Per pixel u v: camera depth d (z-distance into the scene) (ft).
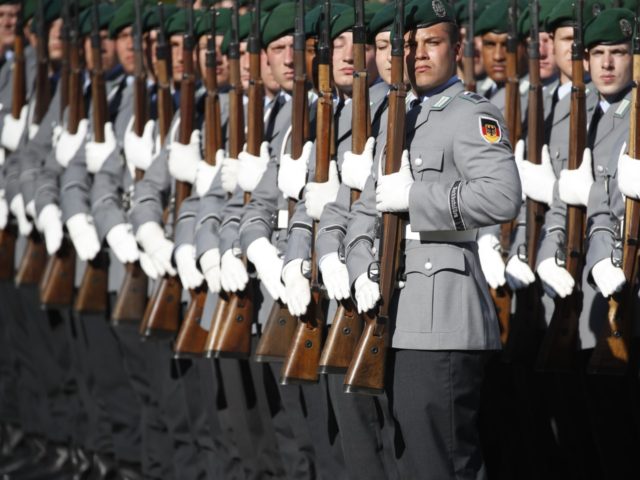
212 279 83.56
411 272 65.57
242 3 95.76
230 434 85.66
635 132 71.97
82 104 106.52
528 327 83.76
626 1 83.92
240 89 86.12
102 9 110.63
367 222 67.82
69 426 110.93
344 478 78.48
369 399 72.90
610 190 76.07
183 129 92.38
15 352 118.11
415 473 66.13
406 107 68.54
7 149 118.93
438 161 65.26
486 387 89.04
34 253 113.09
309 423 79.00
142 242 92.32
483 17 93.20
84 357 104.27
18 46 117.50
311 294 73.97
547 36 90.38
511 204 63.36
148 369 97.76
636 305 75.25
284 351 77.92
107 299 103.09
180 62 98.58
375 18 70.13
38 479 109.81
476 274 66.08
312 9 82.99
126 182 101.45
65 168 105.60
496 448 89.25
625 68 79.46
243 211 80.79
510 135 87.04
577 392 82.79
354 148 70.18
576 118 78.28
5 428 118.93
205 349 81.76
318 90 76.28
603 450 79.41
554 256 79.05
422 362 64.95
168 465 98.12
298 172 76.95
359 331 69.82
